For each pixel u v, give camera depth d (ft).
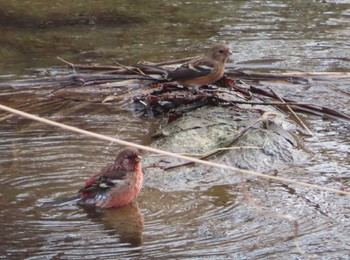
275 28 47.78
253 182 28.50
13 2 53.78
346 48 44.21
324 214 26.09
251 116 33.94
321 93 37.91
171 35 46.96
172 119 34.19
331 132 33.32
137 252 23.62
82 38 46.70
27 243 24.11
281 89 38.27
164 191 27.81
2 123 34.24
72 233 24.81
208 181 28.58
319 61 42.22
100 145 31.89
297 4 52.70
